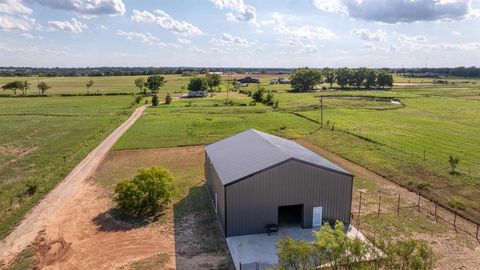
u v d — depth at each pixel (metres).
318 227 20.53
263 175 19.30
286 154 20.53
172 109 76.50
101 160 36.28
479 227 20.58
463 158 35.41
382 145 40.75
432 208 23.34
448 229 20.39
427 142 43.03
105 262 16.91
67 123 58.69
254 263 16.66
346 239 12.91
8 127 55.19
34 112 71.56
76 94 110.25
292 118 62.31
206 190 26.84
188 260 17.09
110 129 53.28
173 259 17.16
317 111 71.44
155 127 54.72
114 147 41.84
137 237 19.42
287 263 13.24
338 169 20.53
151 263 16.80
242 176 19.17
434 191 26.00
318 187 20.17
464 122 57.44
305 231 20.08
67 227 20.62
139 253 17.72
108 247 18.33
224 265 16.69
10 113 70.12
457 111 69.94
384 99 94.06
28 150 40.47
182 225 20.89
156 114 69.25
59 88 138.50
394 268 12.55
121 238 19.30
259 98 91.50
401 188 27.19
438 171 30.50
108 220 21.61
